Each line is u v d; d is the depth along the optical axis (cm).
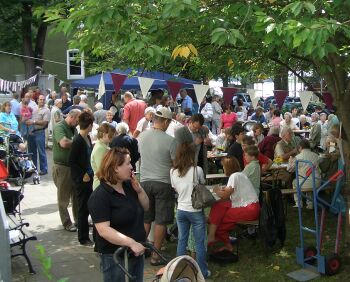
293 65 801
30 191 1038
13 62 2938
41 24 2527
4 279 378
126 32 484
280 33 396
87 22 445
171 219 601
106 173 356
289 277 572
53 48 2959
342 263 602
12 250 656
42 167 1229
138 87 1431
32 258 628
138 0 464
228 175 669
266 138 1026
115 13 452
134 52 499
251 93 871
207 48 663
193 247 588
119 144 663
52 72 2977
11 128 1205
